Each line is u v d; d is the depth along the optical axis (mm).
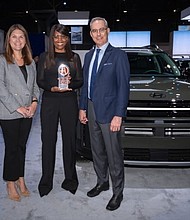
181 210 2777
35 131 5621
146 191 3168
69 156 3068
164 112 3178
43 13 22391
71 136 3020
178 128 3176
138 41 23578
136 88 3504
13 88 2750
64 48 2861
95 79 2705
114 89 2656
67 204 2895
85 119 3051
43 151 3029
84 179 3490
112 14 25031
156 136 3172
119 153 2768
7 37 2725
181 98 3205
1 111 2771
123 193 3117
